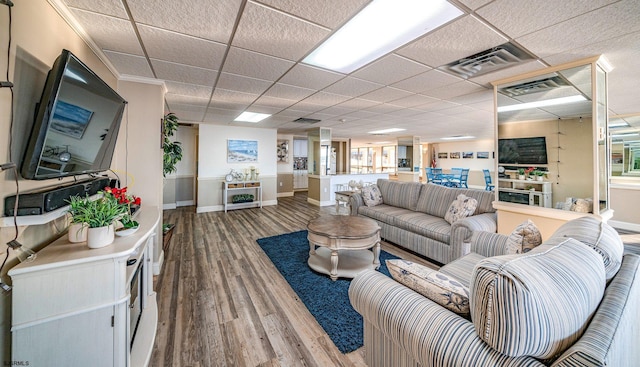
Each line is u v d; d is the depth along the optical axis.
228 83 2.89
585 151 2.25
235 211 6.23
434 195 3.74
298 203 7.45
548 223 2.48
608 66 2.29
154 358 1.57
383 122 5.83
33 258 1.08
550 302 0.74
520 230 1.66
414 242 3.29
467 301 0.99
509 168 2.76
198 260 3.14
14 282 1.01
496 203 2.84
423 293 1.14
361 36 1.81
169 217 5.54
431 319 0.97
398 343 1.08
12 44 1.07
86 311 1.10
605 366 0.61
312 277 2.67
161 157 2.95
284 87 3.06
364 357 1.53
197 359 1.56
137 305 1.66
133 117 2.67
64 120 1.19
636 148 5.20
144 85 2.73
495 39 1.84
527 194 2.64
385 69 2.45
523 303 0.71
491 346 0.78
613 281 1.07
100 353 1.12
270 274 2.76
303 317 2.00
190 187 7.05
